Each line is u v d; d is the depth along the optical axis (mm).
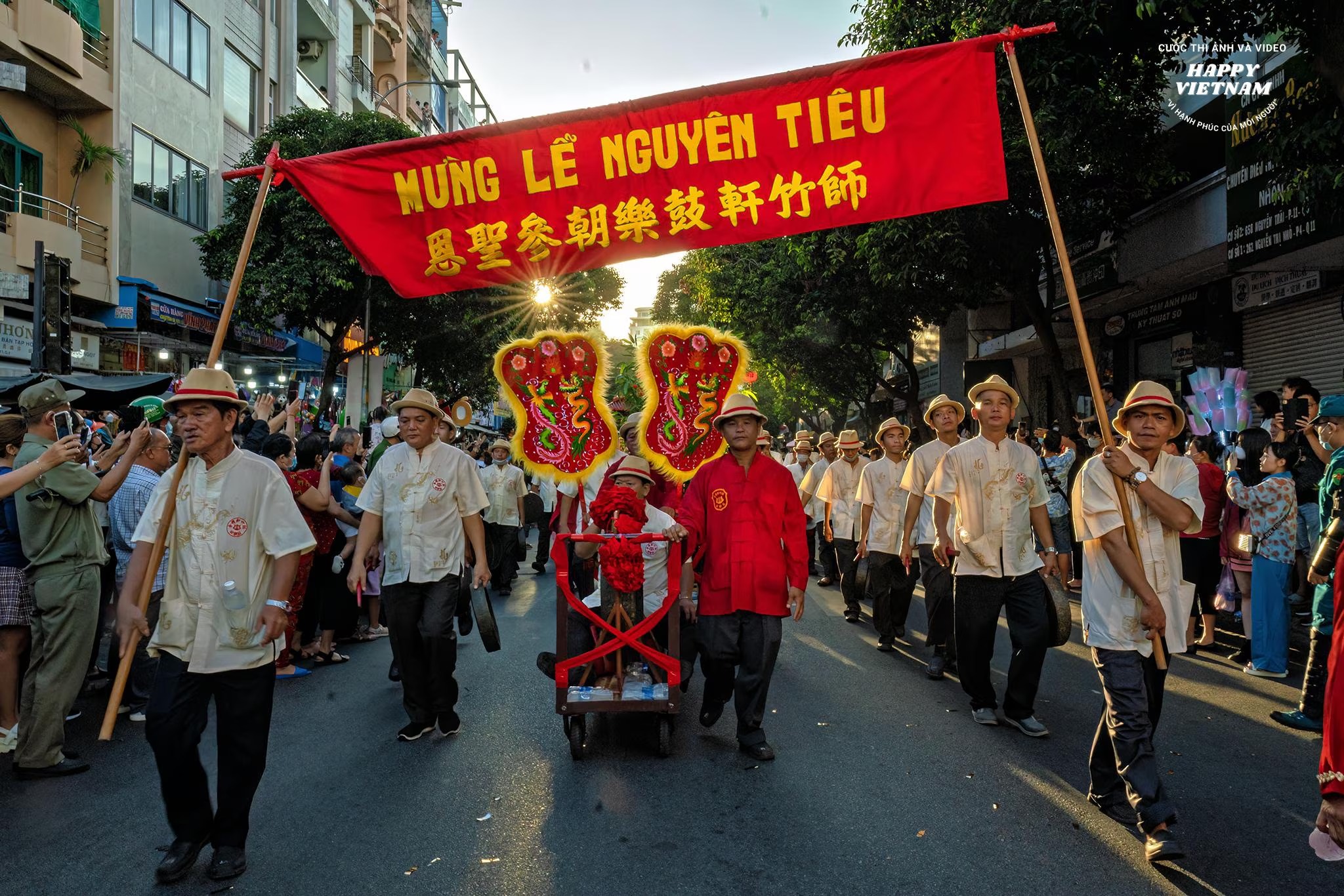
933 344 26312
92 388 10016
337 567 7578
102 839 4027
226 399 3668
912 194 4742
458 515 5543
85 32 17328
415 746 5328
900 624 8164
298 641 7543
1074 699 6363
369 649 8320
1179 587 4125
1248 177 10867
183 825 3652
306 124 19188
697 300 27172
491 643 5543
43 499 4762
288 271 17844
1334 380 11602
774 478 5262
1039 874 3617
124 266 18234
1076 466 11219
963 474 5719
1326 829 2443
